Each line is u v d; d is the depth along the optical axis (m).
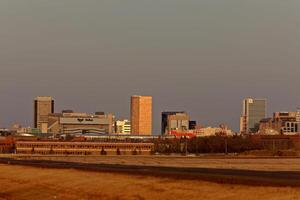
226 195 52.69
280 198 47.28
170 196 57.44
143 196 60.00
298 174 77.50
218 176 67.50
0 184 91.25
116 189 66.31
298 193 47.94
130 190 64.06
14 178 96.31
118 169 94.62
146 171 83.44
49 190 76.62
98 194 66.31
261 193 50.59
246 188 53.78
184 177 68.00
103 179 75.88
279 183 55.41
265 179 61.75
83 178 80.31
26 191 80.00
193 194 56.06
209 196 53.94
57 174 91.38
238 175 72.19
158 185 63.75
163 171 84.25
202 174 73.50
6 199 74.19
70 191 72.50
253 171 89.38
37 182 85.69
